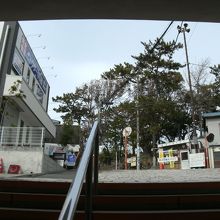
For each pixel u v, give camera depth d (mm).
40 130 16188
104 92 36625
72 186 2199
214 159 24094
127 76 36031
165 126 38562
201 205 4543
